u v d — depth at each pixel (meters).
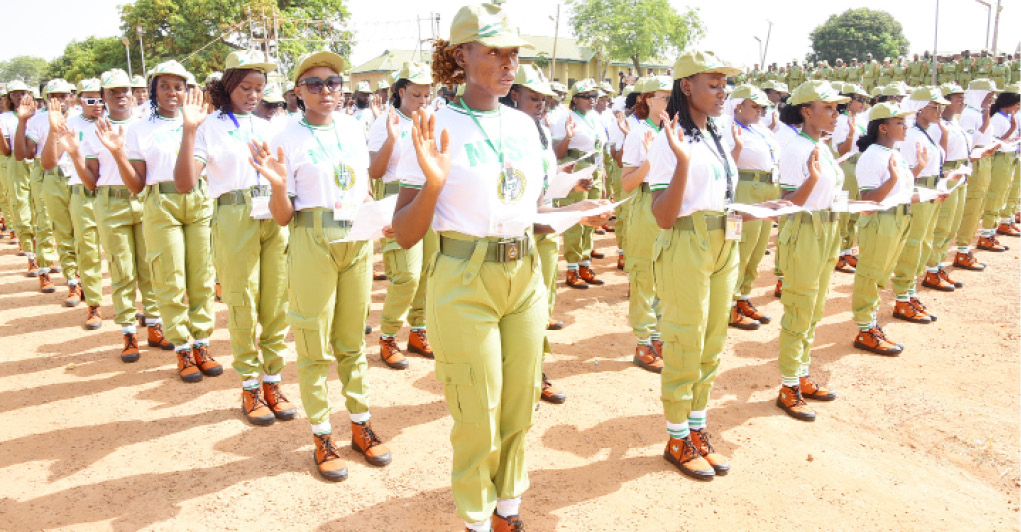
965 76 20.34
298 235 4.00
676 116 3.69
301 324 4.02
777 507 3.91
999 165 10.02
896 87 9.55
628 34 53.66
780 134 6.57
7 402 5.21
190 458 4.36
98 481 4.07
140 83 7.31
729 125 6.58
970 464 4.45
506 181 2.85
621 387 5.60
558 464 4.34
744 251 6.65
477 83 2.83
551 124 8.32
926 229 7.17
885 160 5.86
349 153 4.07
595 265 9.87
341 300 4.15
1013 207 11.31
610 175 10.35
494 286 2.89
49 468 4.23
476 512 3.07
